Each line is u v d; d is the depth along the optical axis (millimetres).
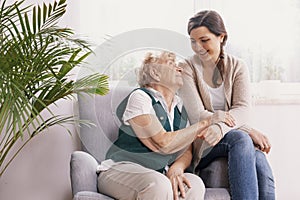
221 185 2373
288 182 3066
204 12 2697
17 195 2889
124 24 2971
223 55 2656
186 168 2367
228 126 2410
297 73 3049
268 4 3012
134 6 2977
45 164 2893
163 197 2084
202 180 2436
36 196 2898
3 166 2848
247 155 2295
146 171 2160
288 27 3029
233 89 2625
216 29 2607
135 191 2129
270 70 3035
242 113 2541
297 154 3061
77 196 2127
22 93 1934
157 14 2990
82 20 2928
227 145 2352
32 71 2133
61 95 2273
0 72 1952
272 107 3043
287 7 3023
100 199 2133
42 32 2176
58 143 2895
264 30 3014
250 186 2258
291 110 3051
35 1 2834
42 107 2277
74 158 2338
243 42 3006
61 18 2889
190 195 2197
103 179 2318
